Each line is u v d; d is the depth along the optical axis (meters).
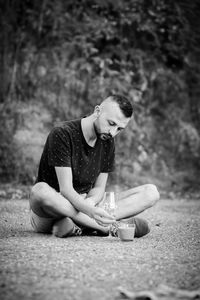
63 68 8.04
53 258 2.78
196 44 8.83
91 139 3.54
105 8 8.45
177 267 2.70
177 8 8.62
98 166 3.67
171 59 8.83
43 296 2.10
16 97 7.88
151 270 2.60
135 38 8.55
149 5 8.50
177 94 8.72
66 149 3.47
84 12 8.38
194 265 2.76
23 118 7.57
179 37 8.74
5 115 7.58
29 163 7.14
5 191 6.43
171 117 8.53
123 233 3.42
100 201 3.77
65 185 3.44
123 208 3.65
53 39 8.20
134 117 8.02
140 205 3.66
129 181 7.59
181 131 8.49
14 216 4.58
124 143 7.85
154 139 8.28
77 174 3.57
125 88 7.92
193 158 8.44
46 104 7.89
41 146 7.34
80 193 3.65
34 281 2.31
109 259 2.80
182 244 3.42
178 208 5.75
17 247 3.08
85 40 8.11
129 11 8.40
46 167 3.59
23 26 8.18
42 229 3.69
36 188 3.45
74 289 2.21
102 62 7.90
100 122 3.42
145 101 8.41
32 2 8.26
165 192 7.38
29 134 7.41
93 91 7.89
